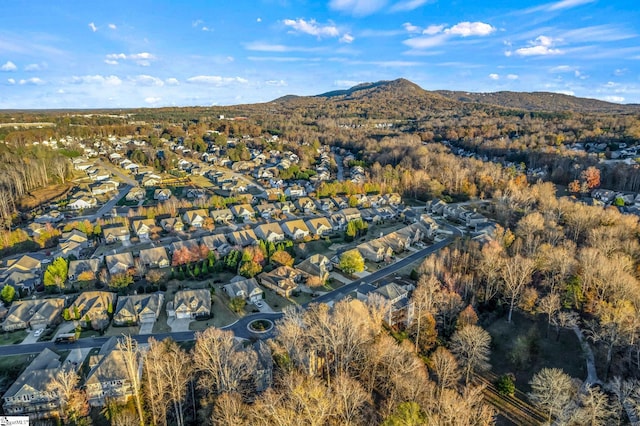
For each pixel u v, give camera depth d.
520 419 59.28
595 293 83.00
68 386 57.03
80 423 55.59
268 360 62.88
